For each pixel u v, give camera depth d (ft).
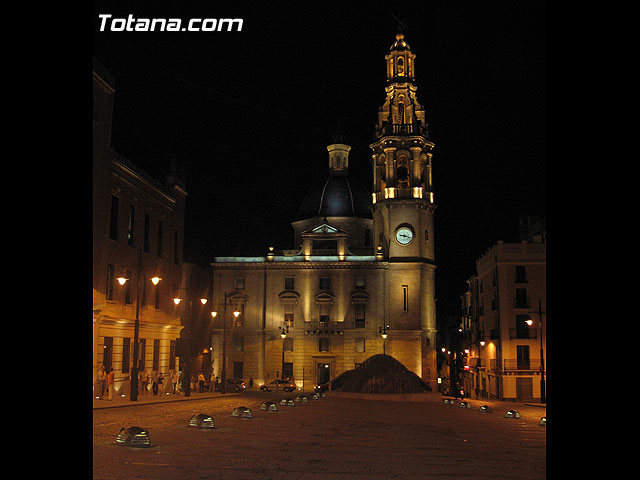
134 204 130.11
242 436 46.24
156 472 29.01
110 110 114.42
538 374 187.52
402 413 86.07
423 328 228.02
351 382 149.79
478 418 79.61
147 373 134.92
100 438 43.34
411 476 29.32
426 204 233.55
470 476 29.50
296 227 267.18
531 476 29.73
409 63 248.11
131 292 127.44
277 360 232.12
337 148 276.62
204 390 157.69
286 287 237.45
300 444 41.93
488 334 214.28
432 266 233.55
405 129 236.84
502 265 196.13
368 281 232.94
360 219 260.42
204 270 247.09
